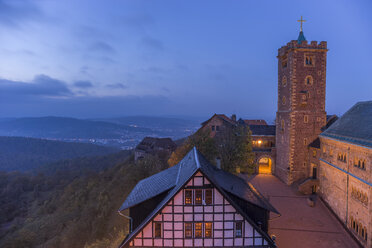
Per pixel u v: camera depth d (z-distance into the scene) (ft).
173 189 63.62
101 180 254.47
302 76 139.13
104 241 110.01
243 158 129.39
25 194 366.63
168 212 60.34
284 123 151.43
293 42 137.08
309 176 139.74
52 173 485.15
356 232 85.46
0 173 445.78
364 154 82.07
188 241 60.44
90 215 161.79
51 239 164.86
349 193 91.66
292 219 101.45
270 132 178.91
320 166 123.85
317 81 140.15
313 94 140.56
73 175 428.97
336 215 102.63
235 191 65.05
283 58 151.94
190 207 60.08
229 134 139.33
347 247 81.10
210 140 129.59
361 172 83.35
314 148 133.49
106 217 145.79
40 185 393.91
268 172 175.83
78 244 139.13
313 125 141.38
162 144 255.70
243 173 170.50
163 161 206.28
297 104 140.36
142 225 58.90
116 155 561.43
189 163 73.41
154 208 65.05
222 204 60.08
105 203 164.76
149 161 195.00
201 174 59.67
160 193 64.69
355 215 86.58
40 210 268.00
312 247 80.84
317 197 124.77
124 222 119.34
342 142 96.37
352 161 90.43
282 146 154.61
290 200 122.21
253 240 60.34
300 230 92.27
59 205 257.14
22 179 404.77
